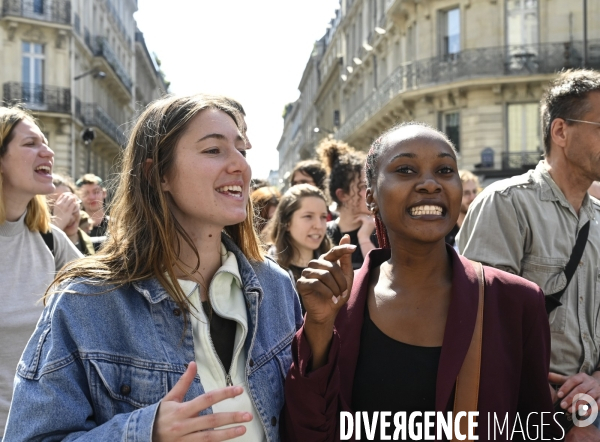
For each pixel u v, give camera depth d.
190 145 1.89
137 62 53.84
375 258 2.20
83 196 6.51
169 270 1.85
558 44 21.56
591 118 2.70
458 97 22.86
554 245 2.77
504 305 1.98
